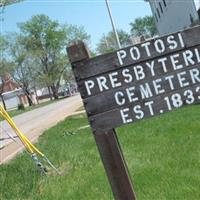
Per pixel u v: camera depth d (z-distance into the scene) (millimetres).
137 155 9688
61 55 96062
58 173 9375
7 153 15219
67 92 116500
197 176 7211
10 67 85188
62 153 11836
